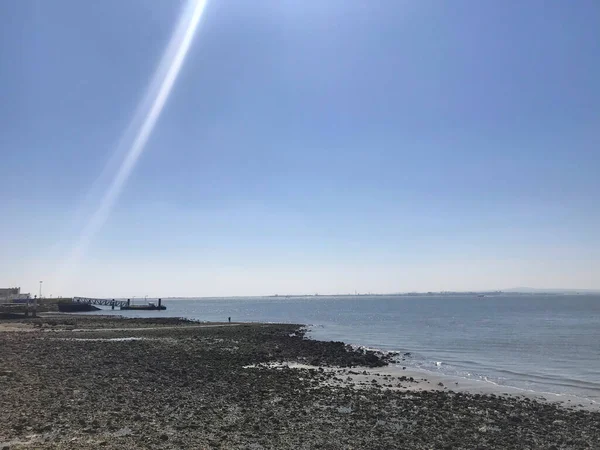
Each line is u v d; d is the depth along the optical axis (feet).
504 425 53.88
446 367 108.17
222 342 140.46
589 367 110.32
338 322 308.19
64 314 327.06
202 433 40.81
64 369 73.41
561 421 57.21
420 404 63.46
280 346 137.80
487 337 190.60
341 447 40.24
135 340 133.08
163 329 184.55
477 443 45.39
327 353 124.67
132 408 49.21
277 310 570.46
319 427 46.96
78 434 38.01
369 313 449.89
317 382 78.48
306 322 310.45
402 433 47.14
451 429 50.37
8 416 42.55
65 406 47.93
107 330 171.42
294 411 53.83
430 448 42.27
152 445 35.65
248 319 357.41
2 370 68.23
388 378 88.48
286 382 75.46
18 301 405.18
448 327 250.98
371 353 127.34
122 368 78.18
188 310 566.77
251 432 42.70
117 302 523.29
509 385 85.76
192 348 119.65
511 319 324.60
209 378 74.18
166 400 54.85
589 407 67.51
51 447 33.37
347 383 79.87
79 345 112.88
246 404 55.77
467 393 75.97
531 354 135.23
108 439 36.68
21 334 143.54
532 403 69.00
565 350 145.59
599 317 343.87
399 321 311.68
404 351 140.36
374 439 43.83
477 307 574.15
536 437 49.01
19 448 32.91
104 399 52.80
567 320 310.04
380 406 60.49
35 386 57.62
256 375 81.25
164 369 80.38
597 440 48.55
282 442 40.14
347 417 52.80
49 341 120.78
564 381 90.94
